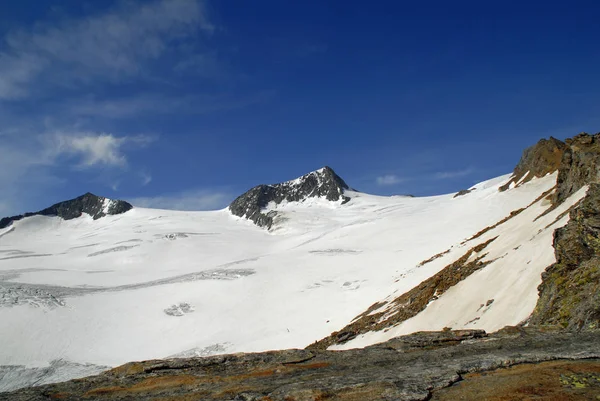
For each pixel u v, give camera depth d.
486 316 26.45
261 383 13.27
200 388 13.36
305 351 16.78
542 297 21.48
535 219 39.03
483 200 108.62
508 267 31.00
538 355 12.65
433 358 14.34
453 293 34.12
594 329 15.62
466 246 50.47
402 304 41.94
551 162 95.19
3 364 51.38
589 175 36.31
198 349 55.31
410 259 79.50
